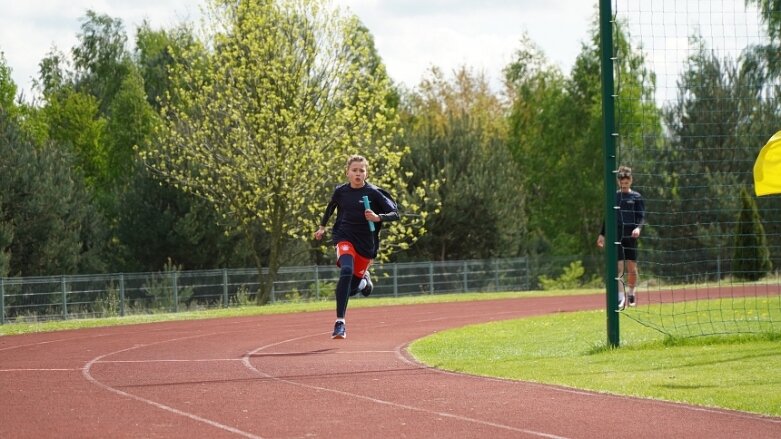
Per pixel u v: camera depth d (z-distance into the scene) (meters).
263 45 31.00
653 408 7.44
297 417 7.16
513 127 59.09
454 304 26.11
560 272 41.56
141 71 61.12
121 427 6.77
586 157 51.19
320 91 31.72
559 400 7.89
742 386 8.37
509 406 7.62
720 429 6.61
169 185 34.56
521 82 62.44
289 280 32.25
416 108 65.44
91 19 65.88
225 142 31.25
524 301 27.02
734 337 11.96
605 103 11.63
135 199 34.62
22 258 32.22
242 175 31.05
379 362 10.88
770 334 12.02
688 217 31.34
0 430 6.67
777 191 11.22
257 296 31.05
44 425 6.86
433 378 9.38
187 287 29.12
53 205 32.91
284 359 11.32
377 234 12.61
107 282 27.14
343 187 12.56
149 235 34.12
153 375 9.79
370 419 7.07
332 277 33.78
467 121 43.38
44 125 52.12
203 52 32.16
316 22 31.53
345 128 31.34
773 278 29.44
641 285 31.20
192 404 7.79
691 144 28.42
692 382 8.66
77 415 7.28
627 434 6.47
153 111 52.75
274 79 30.67
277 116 30.33
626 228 16.66
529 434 6.49
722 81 27.66
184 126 33.53
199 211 34.59
